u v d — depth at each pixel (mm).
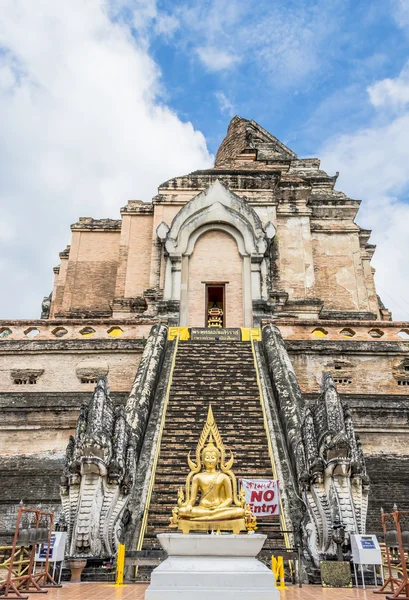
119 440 10680
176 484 11531
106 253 28562
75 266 28203
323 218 28391
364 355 18250
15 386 17859
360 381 17906
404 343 18297
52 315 28797
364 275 29234
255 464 12086
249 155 30672
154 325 19094
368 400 15891
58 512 13172
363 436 15508
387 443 15414
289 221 27156
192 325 22516
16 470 14727
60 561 8836
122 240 27219
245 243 23594
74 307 27406
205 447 7812
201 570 6238
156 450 12469
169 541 6492
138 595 7352
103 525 9797
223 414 14102
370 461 14953
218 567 6293
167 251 23484
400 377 17906
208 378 16062
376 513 12969
